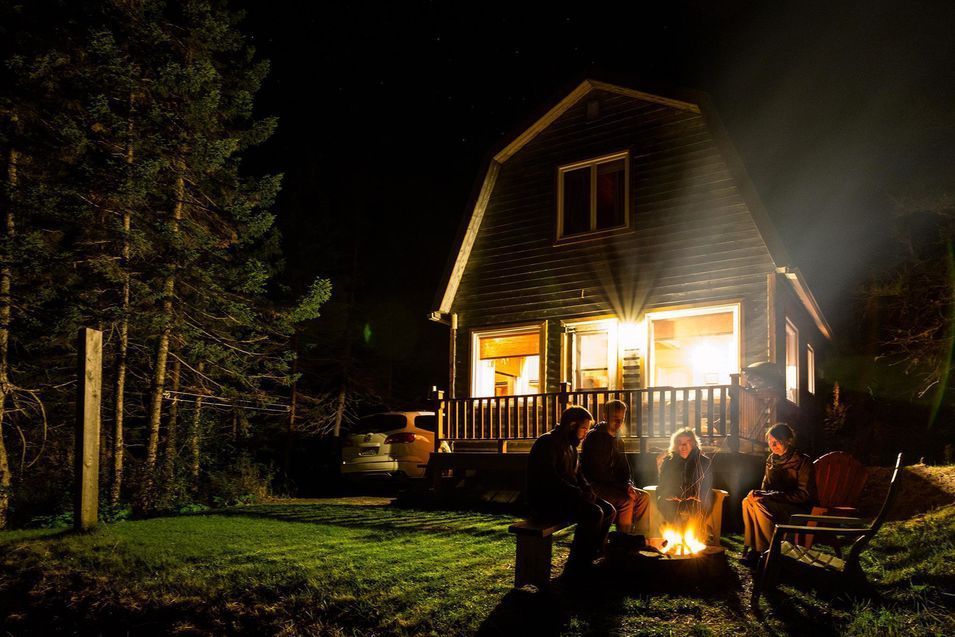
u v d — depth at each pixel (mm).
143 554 8422
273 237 19188
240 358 16875
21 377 15836
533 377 14695
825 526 6375
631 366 13352
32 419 15953
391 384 26078
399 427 16422
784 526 5793
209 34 15992
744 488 9766
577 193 14719
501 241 15359
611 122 14430
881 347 17969
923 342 15859
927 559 6289
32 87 14430
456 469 13859
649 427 11484
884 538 7176
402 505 13078
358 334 24422
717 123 12836
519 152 15500
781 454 6746
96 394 10625
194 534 9656
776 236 12039
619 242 13914
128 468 15148
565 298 14320
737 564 6723
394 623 5746
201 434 15859
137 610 6871
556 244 14594
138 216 15016
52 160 14914
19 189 14055
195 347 15375
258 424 22109
